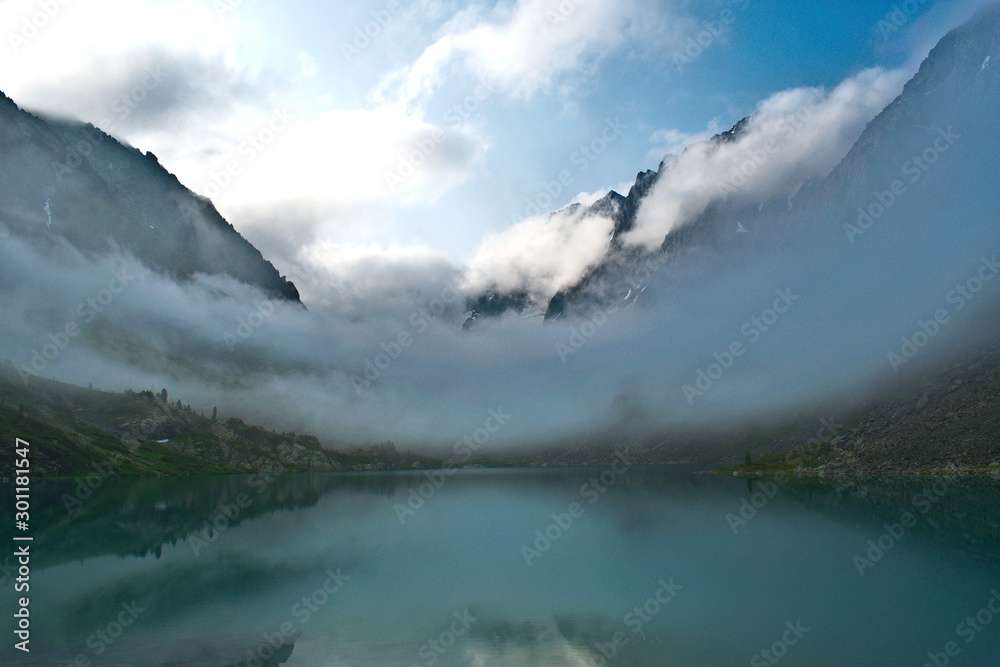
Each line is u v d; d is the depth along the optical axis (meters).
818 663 31.27
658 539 72.81
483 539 77.75
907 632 35.47
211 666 32.62
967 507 86.25
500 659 33.62
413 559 63.75
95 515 107.38
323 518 105.94
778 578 50.28
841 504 98.81
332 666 32.47
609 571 55.69
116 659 33.62
